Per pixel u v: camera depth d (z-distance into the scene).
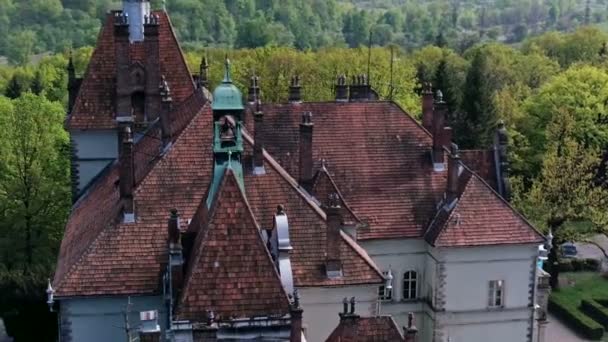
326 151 71.56
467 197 68.56
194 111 61.16
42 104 95.81
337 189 67.06
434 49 187.88
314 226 55.34
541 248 70.62
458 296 68.31
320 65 151.00
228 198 42.12
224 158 43.75
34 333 83.06
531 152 122.12
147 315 40.59
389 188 71.06
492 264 68.19
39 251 94.00
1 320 89.00
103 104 71.38
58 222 94.38
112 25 71.88
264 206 54.91
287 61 153.12
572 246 112.44
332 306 55.09
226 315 40.41
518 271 68.75
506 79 173.62
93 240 53.69
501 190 76.56
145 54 69.62
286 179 56.03
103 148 72.00
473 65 135.88
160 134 62.78
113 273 52.69
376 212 69.94
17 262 92.62
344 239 56.31
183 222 54.28
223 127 43.72
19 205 93.88
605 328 90.94
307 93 143.75
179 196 55.41
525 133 124.69
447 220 67.75
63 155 96.19
